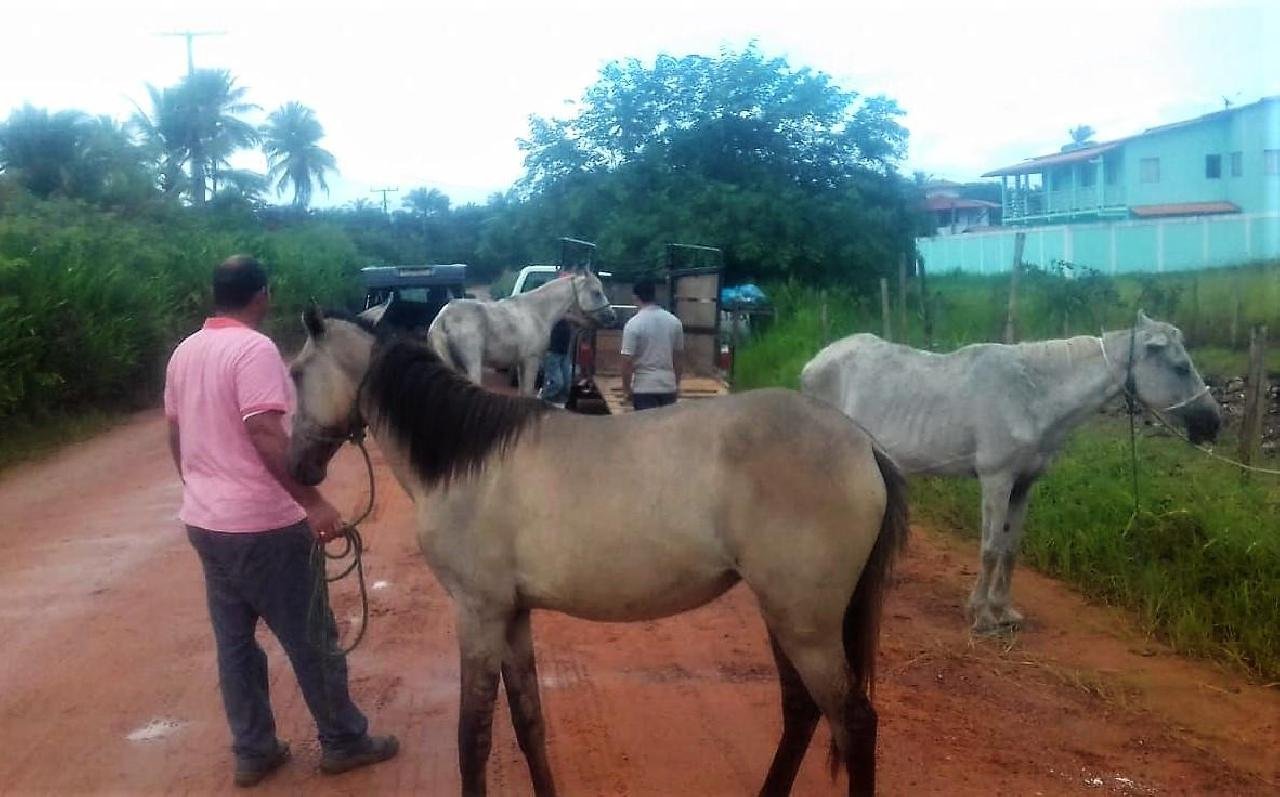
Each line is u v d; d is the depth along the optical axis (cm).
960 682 615
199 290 2295
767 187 2497
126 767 512
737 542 410
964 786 488
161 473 1246
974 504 978
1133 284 2102
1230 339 1728
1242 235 3058
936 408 716
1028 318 1675
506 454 428
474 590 434
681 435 419
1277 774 502
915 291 2306
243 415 453
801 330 1898
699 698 595
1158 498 811
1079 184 4566
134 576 825
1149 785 491
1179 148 4103
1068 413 695
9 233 1653
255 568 471
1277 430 1175
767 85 2716
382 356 453
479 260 4253
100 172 3459
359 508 1059
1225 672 628
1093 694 598
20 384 1429
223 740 541
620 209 2525
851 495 409
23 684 613
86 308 1655
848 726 415
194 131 5272
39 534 960
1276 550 697
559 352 1510
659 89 2731
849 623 424
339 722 501
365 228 6225
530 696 456
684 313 1467
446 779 500
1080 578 793
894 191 2697
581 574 420
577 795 484
